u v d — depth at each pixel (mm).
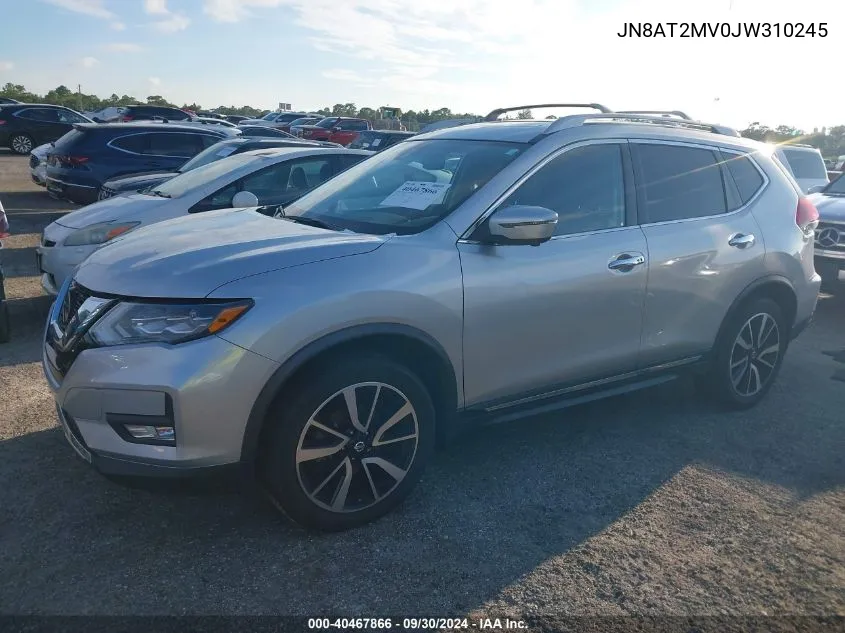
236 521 3174
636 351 3943
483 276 3264
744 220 4383
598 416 4520
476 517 3281
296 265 2893
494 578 2850
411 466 3213
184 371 2621
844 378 5398
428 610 2654
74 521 3123
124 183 8594
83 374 2736
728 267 4238
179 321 2688
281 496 2912
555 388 3693
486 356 3348
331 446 2959
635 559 3006
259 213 4023
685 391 5020
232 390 2680
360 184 4023
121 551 2928
